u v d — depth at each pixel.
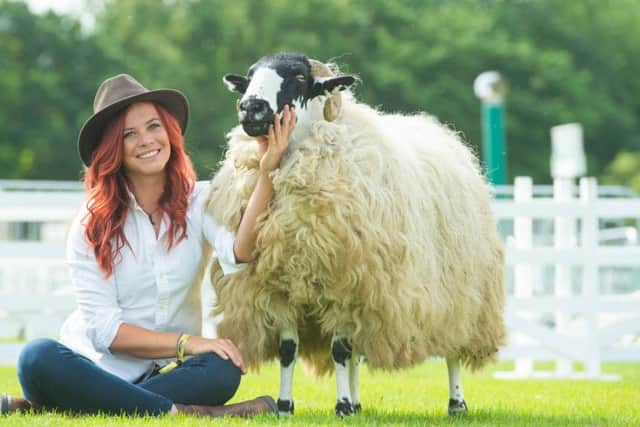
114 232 9.90
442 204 10.78
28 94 63.38
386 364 9.98
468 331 11.26
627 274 29.47
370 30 67.62
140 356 9.81
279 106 9.55
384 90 63.38
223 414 9.67
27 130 62.22
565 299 17.69
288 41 66.69
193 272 10.16
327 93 9.80
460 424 9.70
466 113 63.47
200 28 71.38
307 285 9.75
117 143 9.86
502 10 73.81
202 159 60.06
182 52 70.44
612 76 74.31
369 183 9.75
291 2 69.94
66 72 66.50
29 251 17.73
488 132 25.80
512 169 63.22
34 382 9.52
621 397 13.12
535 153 63.22
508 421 10.14
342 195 9.57
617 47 77.19
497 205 17.77
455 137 12.24
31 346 9.55
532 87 65.50
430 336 10.63
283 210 9.57
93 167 9.98
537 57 65.75
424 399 12.72
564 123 63.50
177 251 10.06
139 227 9.99
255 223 9.62
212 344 9.76
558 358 17.78
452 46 65.38
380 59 64.94
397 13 68.44
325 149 9.73
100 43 68.00
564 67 66.12
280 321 9.96
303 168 9.60
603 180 62.31
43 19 68.44
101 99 10.01
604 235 26.23
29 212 18.59
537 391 14.02
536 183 63.41
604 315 21.30
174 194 10.09
